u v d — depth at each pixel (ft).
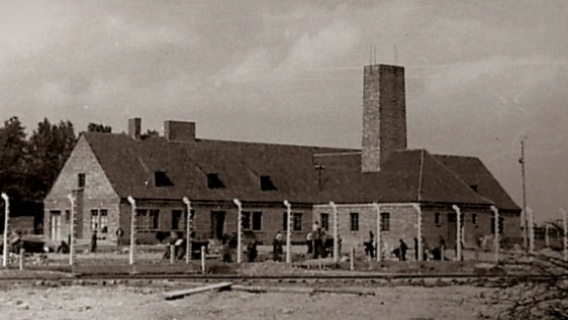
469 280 137.90
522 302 82.12
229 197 249.96
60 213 250.57
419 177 247.91
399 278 143.13
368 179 258.98
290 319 93.66
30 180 351.87
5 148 350.43
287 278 140.15
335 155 274.57
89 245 217.97
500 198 264.52
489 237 237.66
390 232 246.47
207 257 186.50
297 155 273.75
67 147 365.81
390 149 261.24
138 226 232.94
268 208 255.70
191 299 109.91
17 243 185.98
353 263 171.63
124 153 245.24
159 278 134.21
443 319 91.81
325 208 260.62
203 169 251.60
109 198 234.58
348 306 104.27
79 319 90.99
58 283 124.47
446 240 244.83
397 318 93.86
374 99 262.47
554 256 69.10
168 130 257.75
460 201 248.11
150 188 238.48
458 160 273.33
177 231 226.38
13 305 100.53
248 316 94.73
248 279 137.90
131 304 103.19
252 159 264.93
